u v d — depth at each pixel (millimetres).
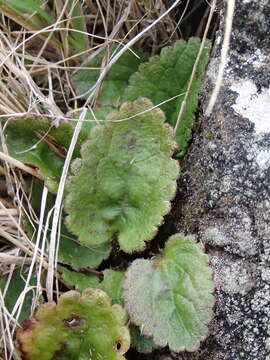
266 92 103
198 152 109
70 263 112
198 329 98
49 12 129
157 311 101
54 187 111
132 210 111
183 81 120
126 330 99
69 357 103
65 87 130
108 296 101
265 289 98
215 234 103
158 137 107
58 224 113
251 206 101
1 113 117
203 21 129
